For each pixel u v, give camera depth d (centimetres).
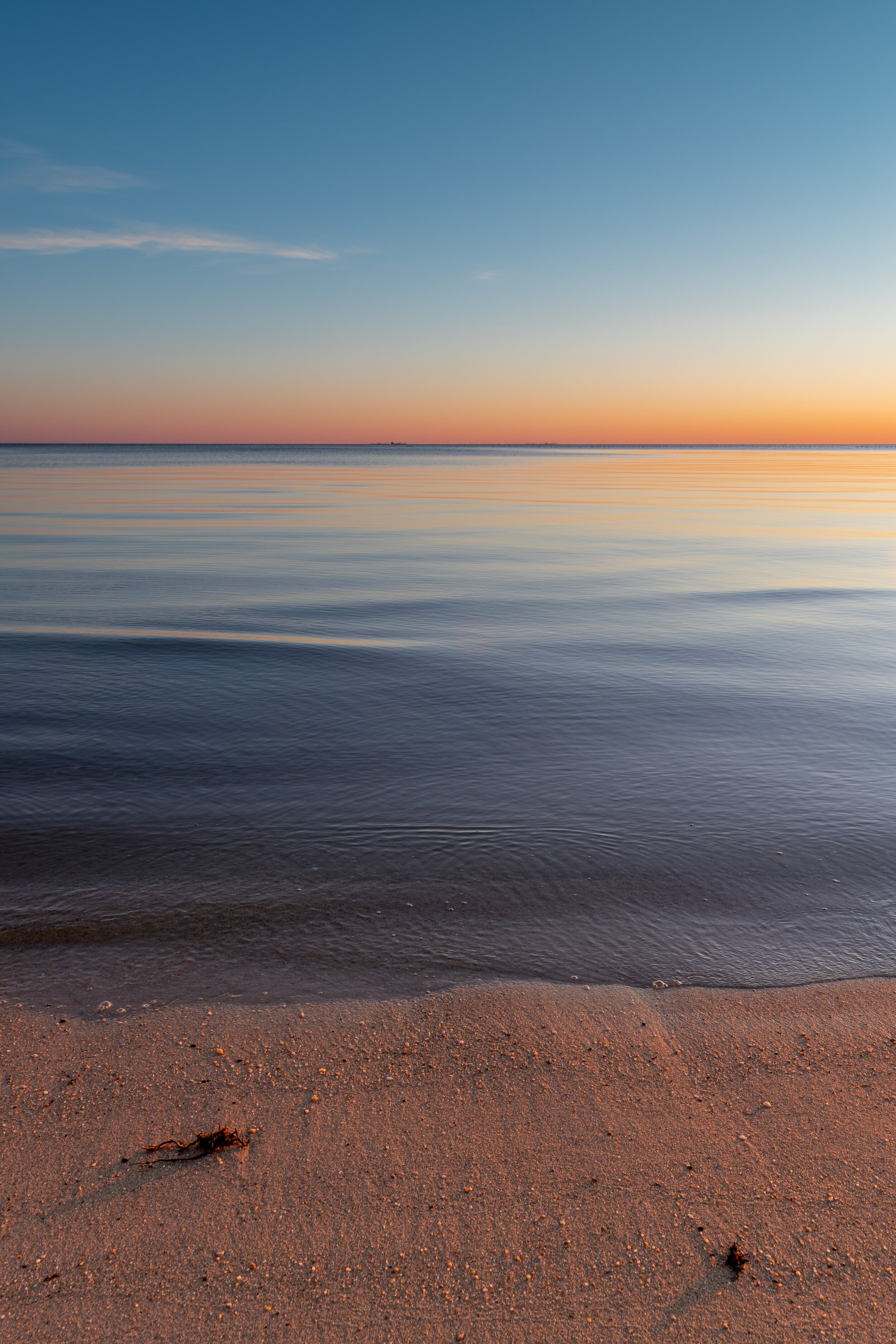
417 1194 280
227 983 411
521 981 415
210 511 3800
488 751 780
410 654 1180
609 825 611
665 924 472
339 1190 281
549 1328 235
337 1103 325
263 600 1597
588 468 10344
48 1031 370
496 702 946
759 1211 274
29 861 546
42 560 2144
